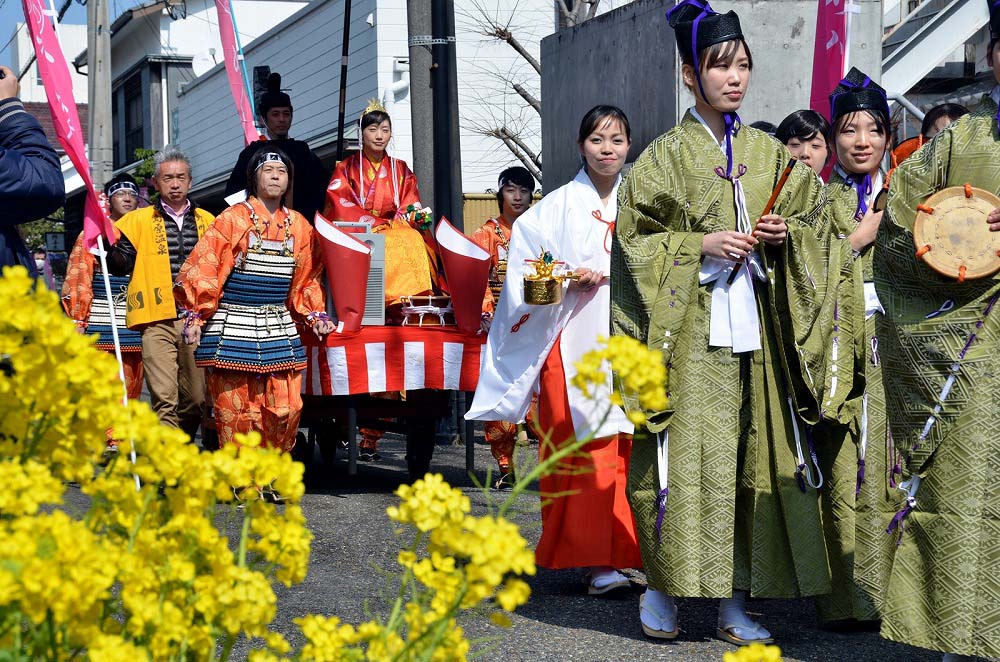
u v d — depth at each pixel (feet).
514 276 17.52
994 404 12.11
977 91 45.09
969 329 12.26
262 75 67.82
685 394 14.32
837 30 25.68
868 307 16.11
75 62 117.80
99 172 53.47
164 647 6.24
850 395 15.35
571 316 17.28
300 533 7.07
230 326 22.34
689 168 14.65
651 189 14.62
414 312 24.45
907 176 12.85
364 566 18.02
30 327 6.17
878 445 15.47
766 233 14.08
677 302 14.29
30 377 6.25
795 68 28.60
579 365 7.05
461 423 33.45
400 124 54.70
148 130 96.89
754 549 14.37
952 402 12.26
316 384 23.79
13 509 5.94
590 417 16.40
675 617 14.70
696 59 14.58
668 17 15.16
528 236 17.53
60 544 5.64
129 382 28.37
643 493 14.43
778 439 14.35
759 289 14.51
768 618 15.98
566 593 17.03
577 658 13.73
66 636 6.00
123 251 25.26
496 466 28.66
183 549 6.61
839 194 16.85
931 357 12.38
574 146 33.32
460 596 6.67
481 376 17.87
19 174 14.90
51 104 18.79
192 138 87.81
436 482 7.14
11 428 6.38
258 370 22.33
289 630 14.26
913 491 12.64
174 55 95.40
